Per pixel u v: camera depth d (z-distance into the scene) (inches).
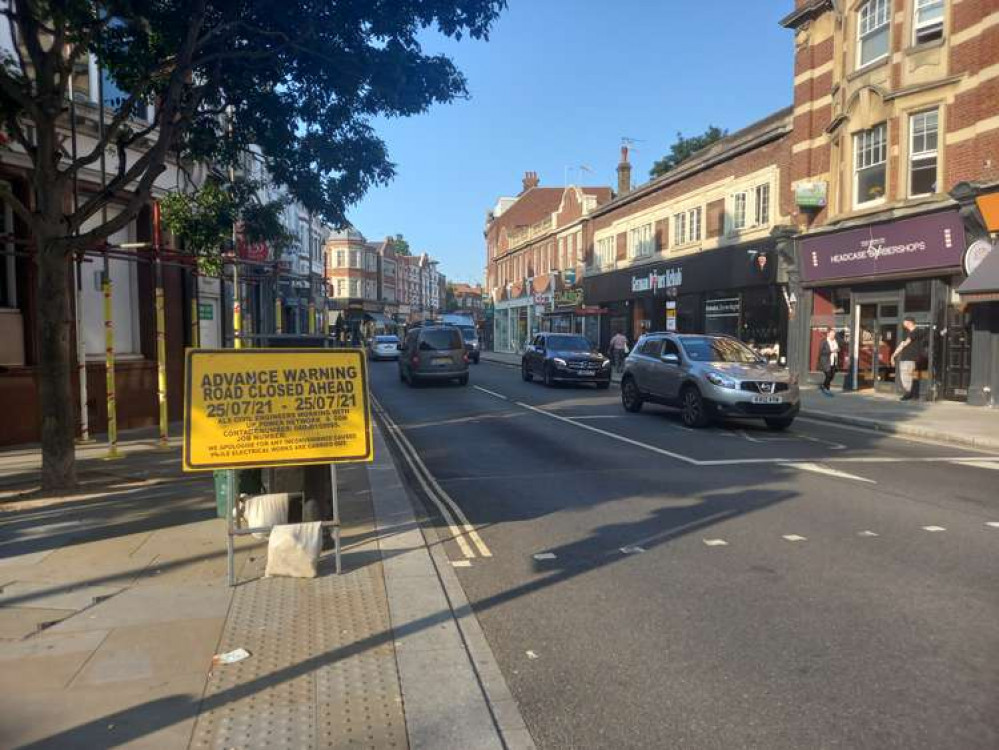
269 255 851.4
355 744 122.1
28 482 315.6
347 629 167.3
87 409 447.8
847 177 762.8
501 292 2335.1
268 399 205.0
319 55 343.3
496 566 222.8
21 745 119.0
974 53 622.2
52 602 181.8
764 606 189.3
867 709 137.6
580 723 133.7
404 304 3848.4
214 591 190.2
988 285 578.2
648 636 171.5
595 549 239.6
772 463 394.6
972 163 625.0
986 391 624.4
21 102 279.9
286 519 212.8
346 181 395.2
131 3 309.9
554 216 1760.6
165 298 521.3
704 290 1034.7
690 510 290.4
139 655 152.9
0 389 396.2
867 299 754.2
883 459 409.1
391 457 404.8
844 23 763.4
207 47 351.9
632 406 639.1
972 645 165.2
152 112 511.2
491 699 140.5
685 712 137.4
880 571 215.9
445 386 938.7
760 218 930.1
